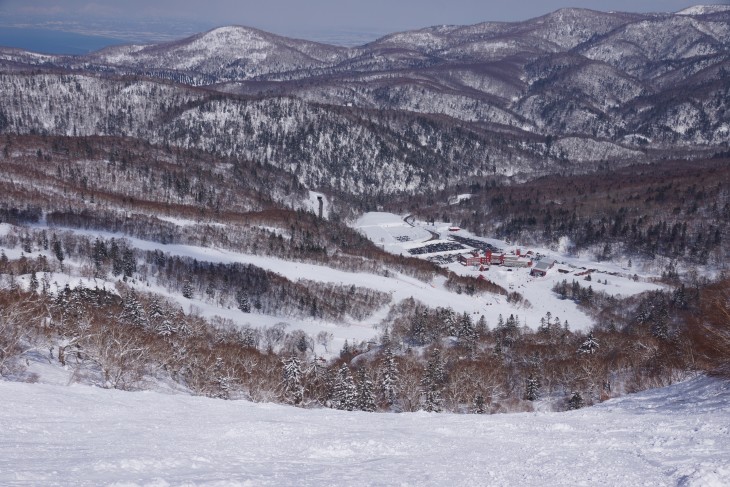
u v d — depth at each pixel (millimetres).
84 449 19656
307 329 151250
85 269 158500
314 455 20438
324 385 82312
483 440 23016
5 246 171250
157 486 14945
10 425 22656
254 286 170875
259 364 92250
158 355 75312
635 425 23844
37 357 62000
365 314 168375
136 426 24469
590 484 15367
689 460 16953
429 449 21297
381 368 84000
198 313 142375
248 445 21688
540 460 18484
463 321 136625
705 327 38750
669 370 57125
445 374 86250
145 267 172625
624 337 114938
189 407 30844
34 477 15250
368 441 22219
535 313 182000
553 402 77188
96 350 58938
